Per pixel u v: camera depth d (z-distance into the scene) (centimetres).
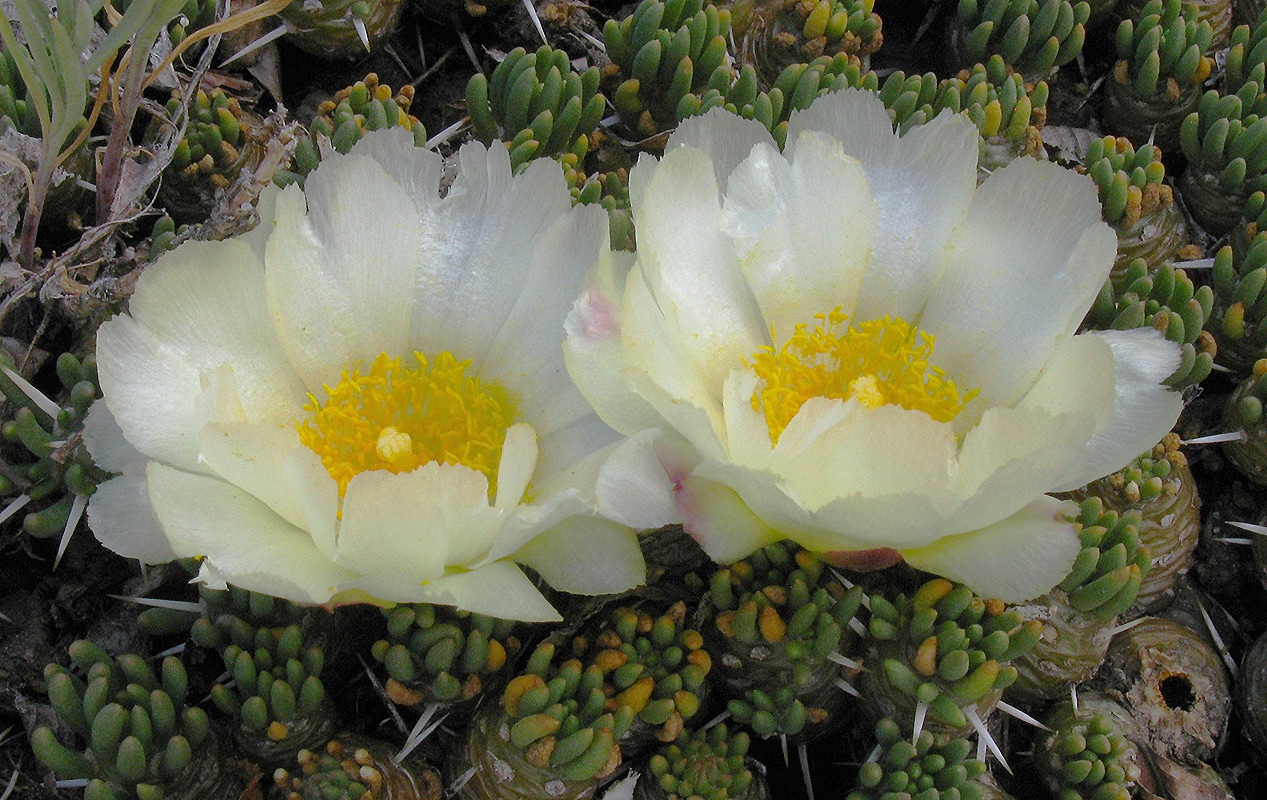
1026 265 18
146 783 17
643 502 16
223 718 18
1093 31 24
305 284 17
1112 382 16
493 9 22
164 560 16
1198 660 19
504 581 16
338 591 16
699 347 17
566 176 20
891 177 18
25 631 19
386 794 17
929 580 18
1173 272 20
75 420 18
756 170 18
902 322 18
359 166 17
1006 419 16
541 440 17
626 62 21
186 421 17
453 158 20
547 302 17
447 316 18
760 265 18
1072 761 18
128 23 18
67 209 20
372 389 18
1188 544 20
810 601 18
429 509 16
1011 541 17
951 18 23
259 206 17
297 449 16
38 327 19
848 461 16
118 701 17
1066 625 18
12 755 18
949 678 17
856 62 21
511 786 17
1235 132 21
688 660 18
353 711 18
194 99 21
